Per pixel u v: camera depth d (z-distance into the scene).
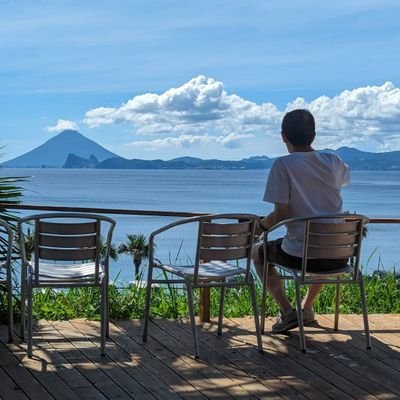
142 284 6.06
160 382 3.90
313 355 4.43
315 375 4.06
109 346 4.53
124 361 4.24
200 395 3.72
